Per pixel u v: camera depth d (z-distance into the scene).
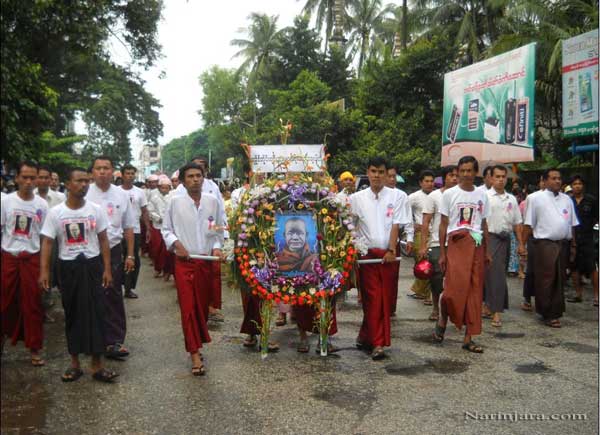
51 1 9.62
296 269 5.79
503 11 24.17
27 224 5.51
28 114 9.48
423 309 8.20
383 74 24.70
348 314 7.90
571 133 12.85
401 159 21.48
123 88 26.52
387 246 5.89
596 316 7.90
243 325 6.15
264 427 4.14
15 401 4.62
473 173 6.06
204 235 5.52
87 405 4.54
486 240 6.24
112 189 6.07
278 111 28.86
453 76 17.05
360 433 4.05
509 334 6.86
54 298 8.88
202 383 5.05
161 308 8.18
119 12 18.08
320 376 5.25
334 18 32.97
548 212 7.30
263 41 39.78
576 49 12.57
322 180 5.98
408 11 27.38
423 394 4.80
